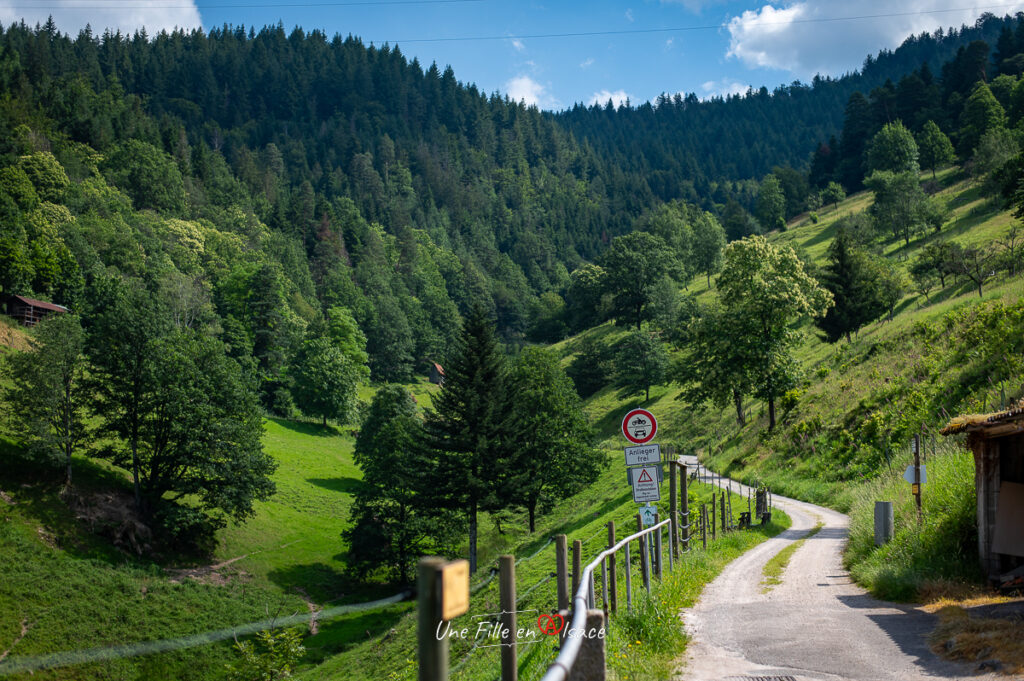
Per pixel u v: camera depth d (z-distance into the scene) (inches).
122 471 2431.1
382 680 1090.1
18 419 2265.0
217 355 2573.8
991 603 444.5
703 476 2101.4
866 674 313.1
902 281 3326.8
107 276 4581.7
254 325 5118.1
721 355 2301.9
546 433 2134.6
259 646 1718.8
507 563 256.5
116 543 2062.0
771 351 2191.2
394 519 2308.1
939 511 629.6
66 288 4313.5
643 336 4419.3
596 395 4761.3
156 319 2474.2
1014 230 3425.2
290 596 2043.6
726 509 1214.3
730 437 2699.3
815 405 2039.9
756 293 2181.3
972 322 1708.9
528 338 7721.5
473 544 2036.2
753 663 339.6
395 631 1392.7
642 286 5969.5
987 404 1247.5
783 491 1632.6
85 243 4980.3
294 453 3472.0
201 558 2175.2
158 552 2129.7
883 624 412.8
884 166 7057.1
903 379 1694.1
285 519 2632.9
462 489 2015.3
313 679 1272.1
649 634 379.9
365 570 2169.0
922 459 1109.1
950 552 564.7
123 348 2358.5
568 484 2103.8
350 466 3491.6
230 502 2266.2
